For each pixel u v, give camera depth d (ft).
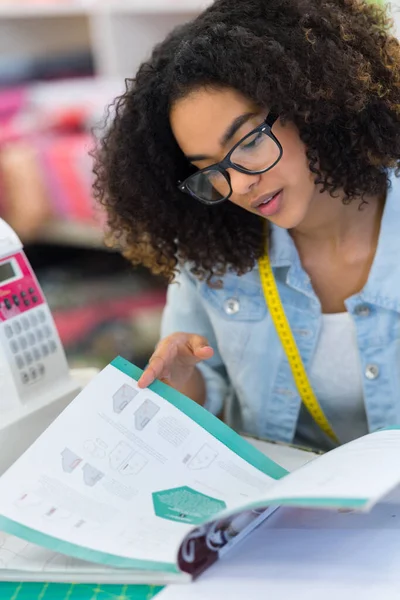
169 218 3.80
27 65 9.22
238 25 3.09
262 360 4.01
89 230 8.08
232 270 3.93
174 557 2.29
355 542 2.40
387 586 2.18
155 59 3.45
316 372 3.90
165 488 2.67
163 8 8.42
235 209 3.76
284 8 3.16
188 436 2.86
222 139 3.02
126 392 2.96
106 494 2.64
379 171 3.45
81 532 2.47
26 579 2.49
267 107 2.99
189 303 4.28
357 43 3.24
